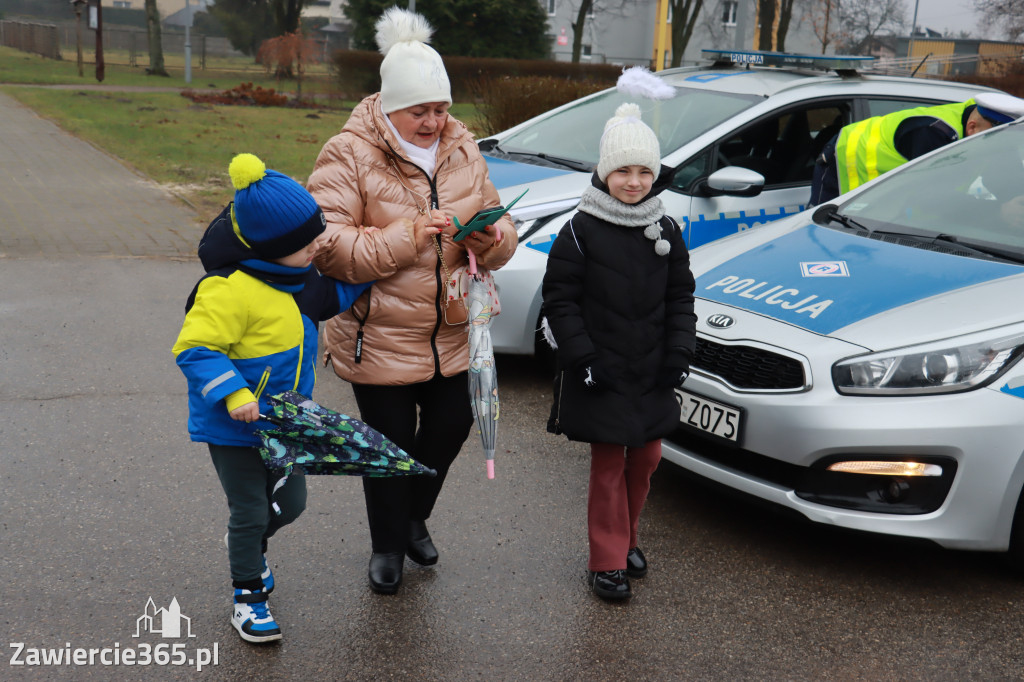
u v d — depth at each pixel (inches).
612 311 114.2
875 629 117.6
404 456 100.3
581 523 141.6
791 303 138.5
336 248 104.6
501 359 216.7
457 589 121.6
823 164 208.7
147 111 732.0
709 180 193.8
